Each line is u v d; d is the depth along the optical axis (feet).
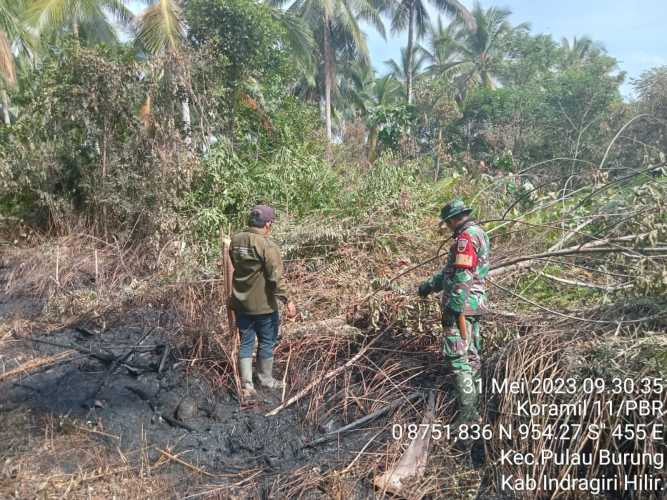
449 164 40.40
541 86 73.82
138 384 12.30
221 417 11.28
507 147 54.80
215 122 24.80
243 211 22.09
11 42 40.11
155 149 21.71
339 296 15.78
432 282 11.39
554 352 10.18
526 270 14.90
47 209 24.31
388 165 22.75
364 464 9.80
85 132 23.53
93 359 13.55
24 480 8.96
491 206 20.16
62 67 23.34
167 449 10.16
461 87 94.17
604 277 14.28
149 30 31.71
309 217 20.72
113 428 10.84
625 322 10.57
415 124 57.36
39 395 11.90
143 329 15.20
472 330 10.66
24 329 15.67
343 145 37.65
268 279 11.48
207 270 17.80
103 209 22.53
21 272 20.26
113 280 19.04
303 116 36.81
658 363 9.06
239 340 12.22
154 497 8.84
